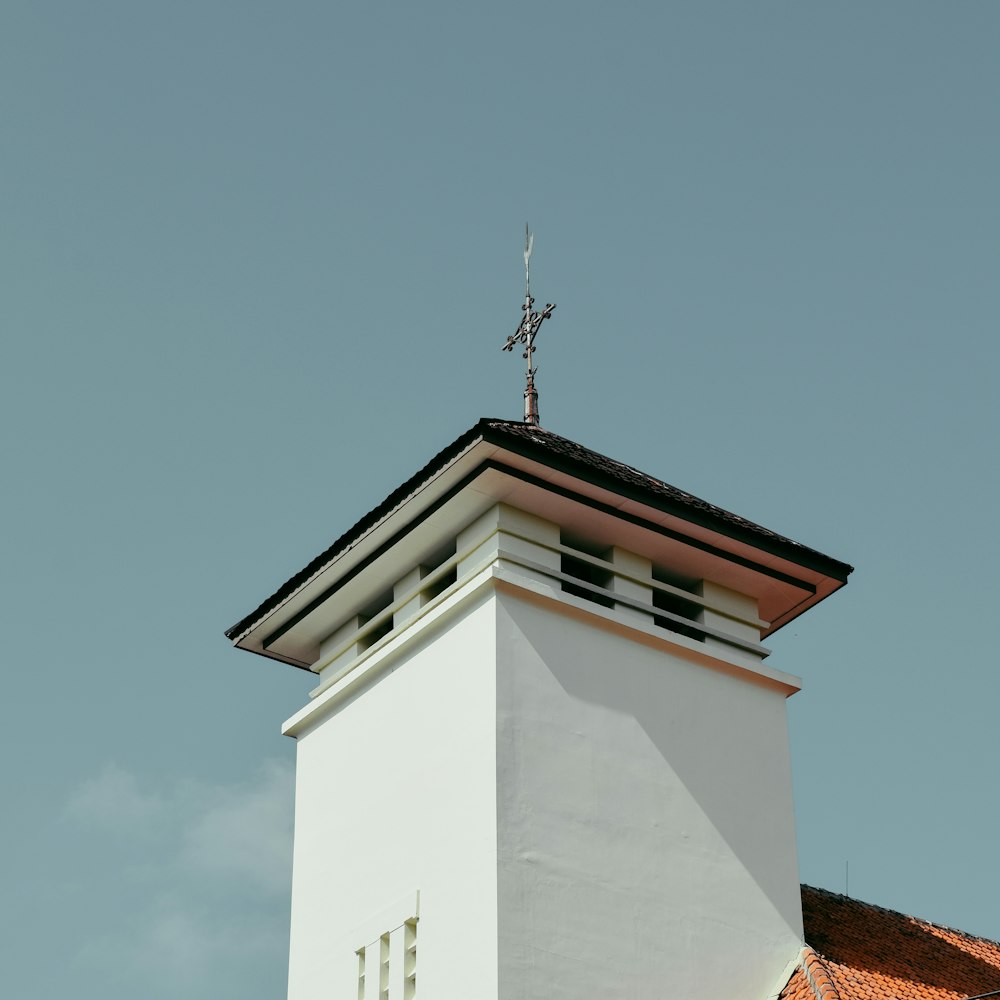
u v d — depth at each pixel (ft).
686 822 97.45
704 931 95.20
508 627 96.17
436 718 97.45
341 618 108.88
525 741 93.86
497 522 98.73
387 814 98.48
